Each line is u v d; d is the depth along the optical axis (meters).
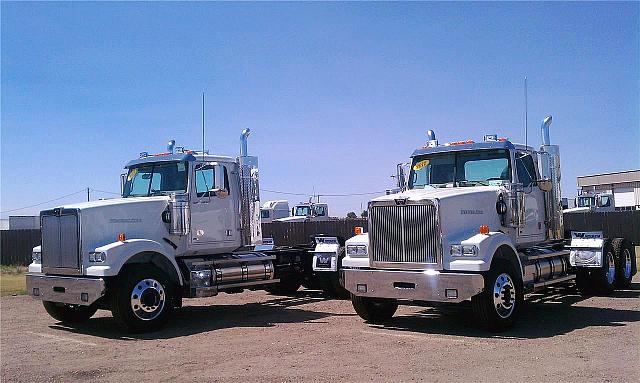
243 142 12.16
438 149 10.98
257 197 12.30
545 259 11.31
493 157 10.55
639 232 32.91
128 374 7.22
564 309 11.27
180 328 10.38
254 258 12.12
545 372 6.72
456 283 8.60
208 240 11.41
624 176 50.28
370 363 7.37
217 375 7.02
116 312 9.71
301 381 6.63
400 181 11.37
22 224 43.41
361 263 9.58
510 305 9.17
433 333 9.27
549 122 12.01
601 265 12.67
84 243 9.99
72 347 9.00
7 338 9.91
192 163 11.24
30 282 10.77
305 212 37.31
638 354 7.49
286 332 9.73
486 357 7.51
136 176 11.88
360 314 10.27
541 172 11.33
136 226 10.61
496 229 9.97
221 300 14.48
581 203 36.03
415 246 9.01
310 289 14.81
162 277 10.12
